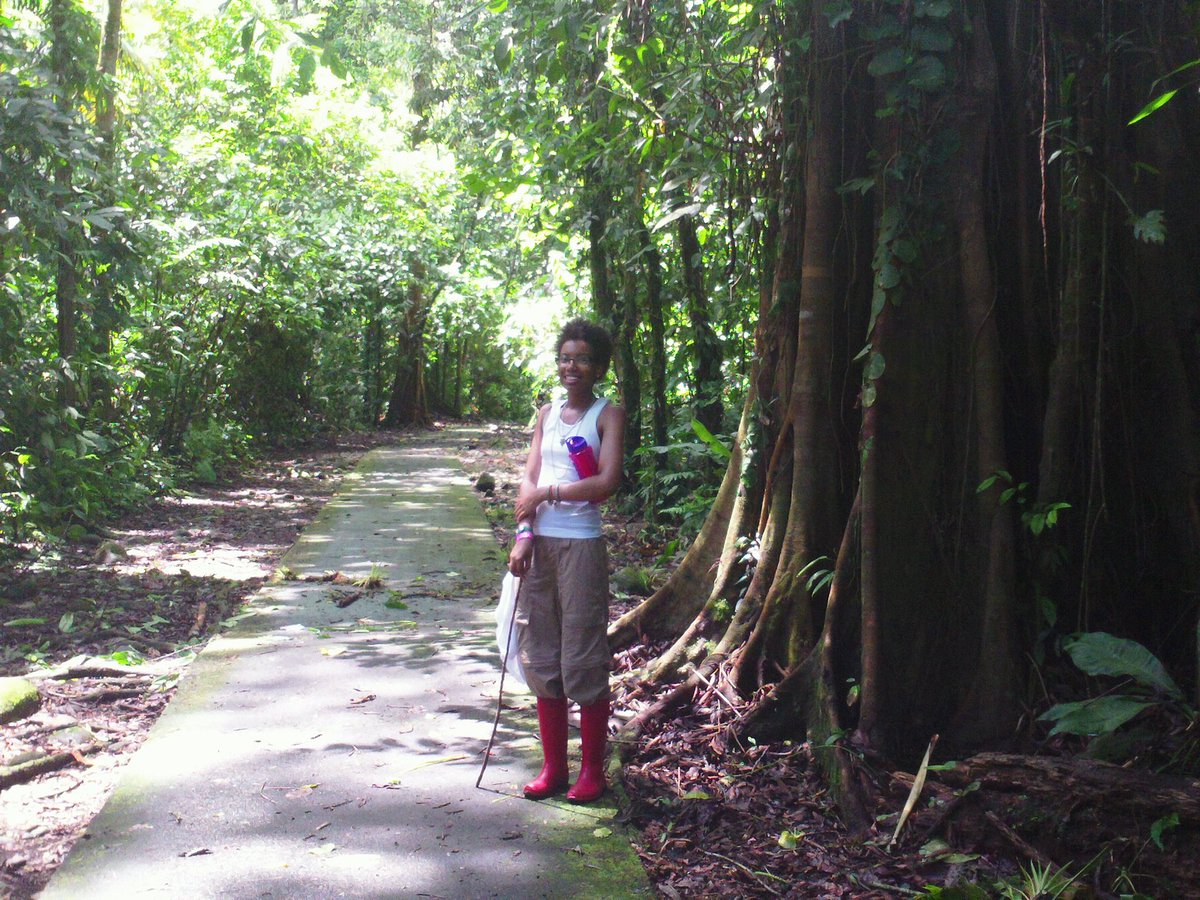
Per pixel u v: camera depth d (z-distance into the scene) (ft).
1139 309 13.51
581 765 12.65
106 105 32.99
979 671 12.81
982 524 13.14
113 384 32.53
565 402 12.65
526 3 20.56
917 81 13.12
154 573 23.93
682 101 19.12
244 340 50.01
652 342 31.53
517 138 30.12
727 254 23.47
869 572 13.07
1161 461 13.41
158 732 13.91
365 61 70.90
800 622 14.32
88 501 29.27
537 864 10.60
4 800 12.27
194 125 55.47
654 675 15.37
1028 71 13.83
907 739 12.74
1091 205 13.33
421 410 78.89
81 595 21.85
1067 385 13.29
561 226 32.76
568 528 12.09
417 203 69.77
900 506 13.26
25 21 33.19
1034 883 10.03
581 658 11.96
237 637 18.61
